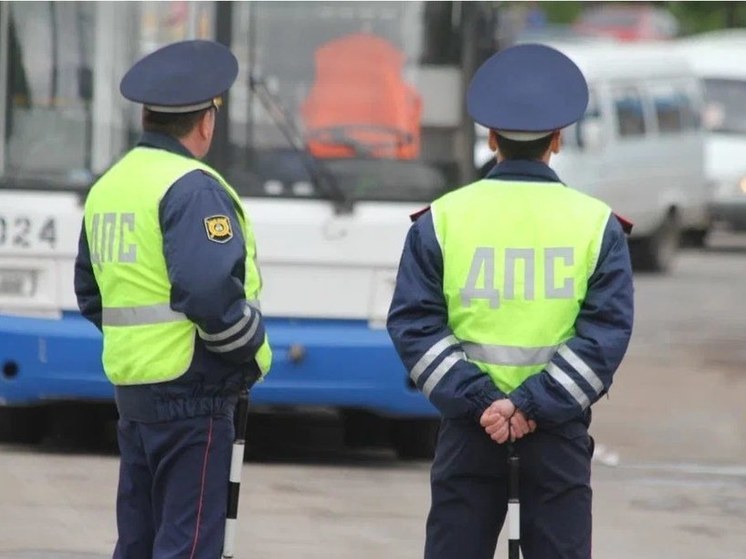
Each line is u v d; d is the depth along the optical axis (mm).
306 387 31984
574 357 17047
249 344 18484
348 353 31969
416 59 33219
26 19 33000
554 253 17359
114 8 33000
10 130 32812
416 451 34562
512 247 17391
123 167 19031
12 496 29562
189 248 18219
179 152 19000
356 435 36062
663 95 76250
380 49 33188
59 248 32031
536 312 17281
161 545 18750
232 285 18156
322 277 32250
